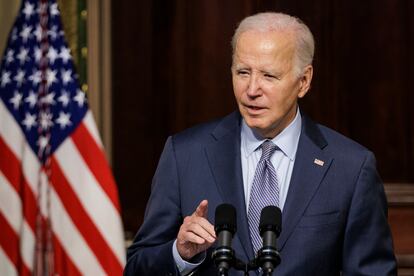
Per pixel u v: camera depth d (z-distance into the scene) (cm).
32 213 1104
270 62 728
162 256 755
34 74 1129
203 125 834
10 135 1108
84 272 1090
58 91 1128
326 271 759
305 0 1592
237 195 770
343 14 1608
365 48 1614
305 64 753
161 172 811
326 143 797
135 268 780
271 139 789
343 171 782
